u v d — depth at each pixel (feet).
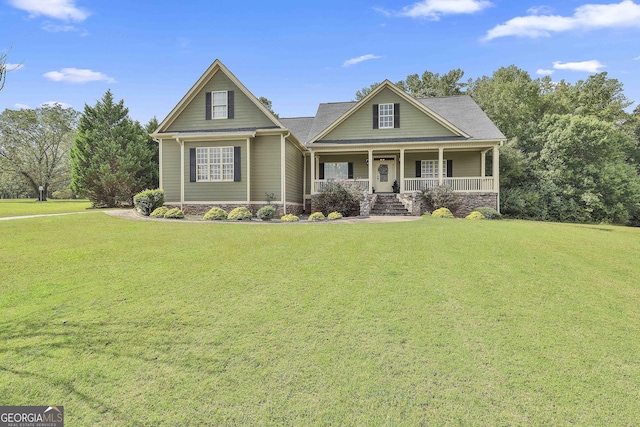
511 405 8.57
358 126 60.34
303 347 11.22
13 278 17.60
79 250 23.16
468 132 57.00
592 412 8.34
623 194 71.82
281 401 8.71
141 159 77.00
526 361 10.49
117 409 8.46
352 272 18.76
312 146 57.77
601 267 20.63
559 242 26.76
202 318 13.25
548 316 13.73
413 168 63.31
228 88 51.49
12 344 11.32
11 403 8.66
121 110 76.59
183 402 8.69
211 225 34.04
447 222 36.99
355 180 55.26
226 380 9.54
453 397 8.86
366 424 7.95
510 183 73.97
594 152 71.51
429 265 20.04
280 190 49.88
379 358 10.59
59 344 11.33
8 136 110.32
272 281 17.34
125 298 15.14
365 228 32.14
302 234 28.89
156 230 30.73
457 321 13.14
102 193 72.74
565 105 88.17
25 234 28.19
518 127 82.43
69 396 8.92
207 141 50.37
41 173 116.26
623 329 12.75
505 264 20.47
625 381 9.55
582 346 11.44
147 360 10.49
